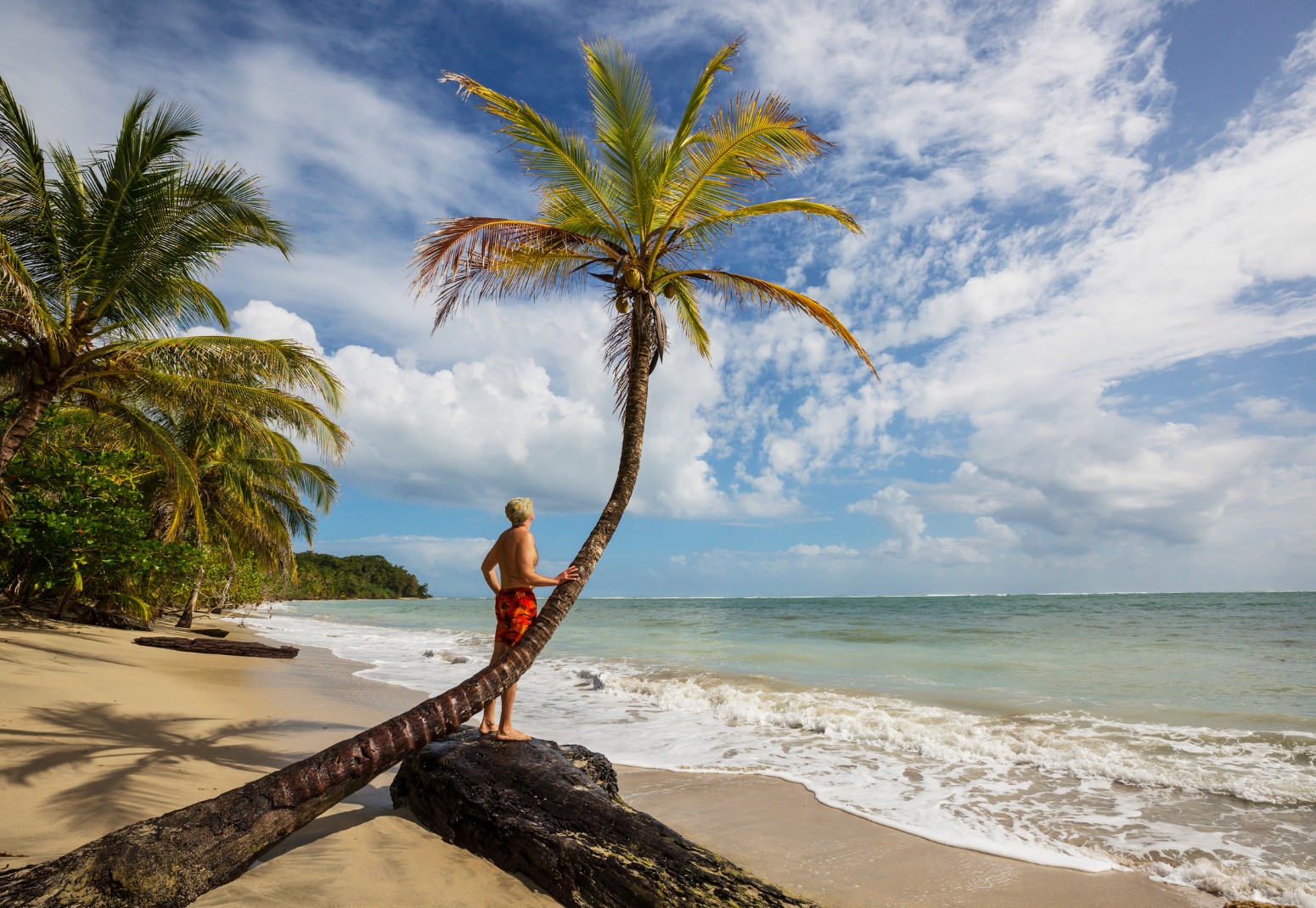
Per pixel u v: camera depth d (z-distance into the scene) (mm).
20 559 13633
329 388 12273
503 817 3988
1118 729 8578
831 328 8203
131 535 13891
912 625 31219
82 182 10609
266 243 11336
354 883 3521
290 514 26219
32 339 10125
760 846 5113
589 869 3596
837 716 9359
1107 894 4359
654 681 12781
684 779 6887
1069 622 31125
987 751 7738
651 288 7582
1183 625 27641
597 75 7117
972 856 4941
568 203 7824
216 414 15781
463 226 7066
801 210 7820
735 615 44031
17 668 8773
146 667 11758
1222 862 4805
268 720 8211
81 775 4770
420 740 4352
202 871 3285
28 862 3322
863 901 4246
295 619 42719
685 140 7422
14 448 10016
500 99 6910
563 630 30172
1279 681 12422
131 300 10836
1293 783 6434
